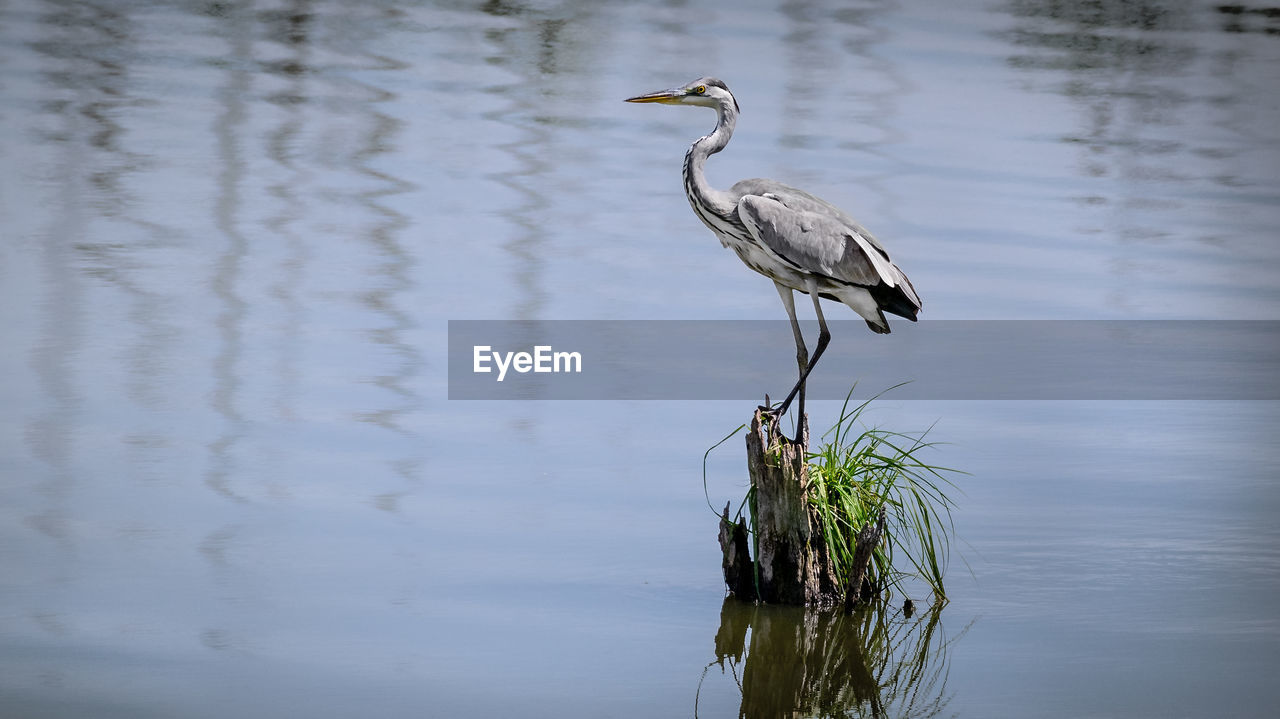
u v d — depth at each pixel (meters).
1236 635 10.59
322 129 24.48
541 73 28.72
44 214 19.77
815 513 10.87
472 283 18.09
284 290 17.58
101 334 16.00
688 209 21.52
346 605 10.77
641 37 32.00
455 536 11.98
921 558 11.44
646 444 14.05
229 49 29.52
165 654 9.98
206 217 20.02
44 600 10.67
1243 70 32.00
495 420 14.48
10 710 9.12
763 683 9.77
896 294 11.59
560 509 12.56
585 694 9.55
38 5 32.41
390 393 14.98
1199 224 22.05
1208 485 13.44
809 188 21.91
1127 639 10.51
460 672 9.80
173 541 11.69
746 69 29.44
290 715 9.16
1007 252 20.23
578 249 19.52
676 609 10.84
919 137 25.45
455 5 34.50
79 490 12.48
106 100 25.48
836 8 36.25
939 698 9.59
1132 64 32.12
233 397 14.65
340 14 33.16
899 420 14.74
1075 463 13.91
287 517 12.20
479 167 22.88
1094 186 23.56
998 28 35.00
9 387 14.51
